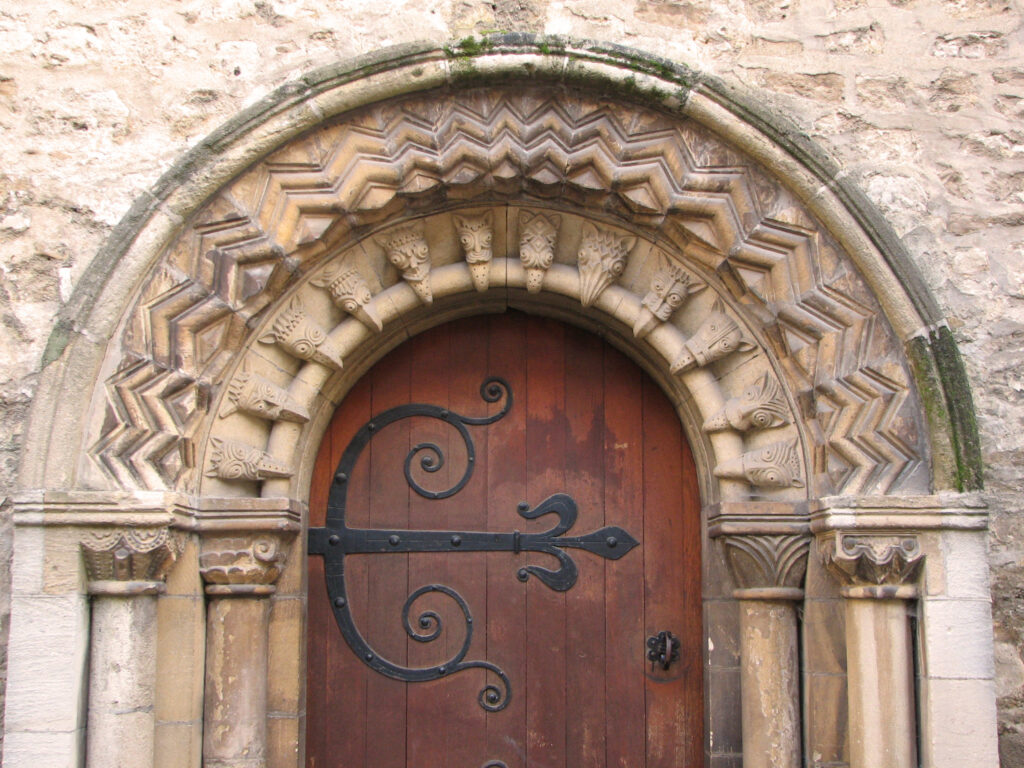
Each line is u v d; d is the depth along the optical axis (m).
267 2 3.37
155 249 3.21
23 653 2.94
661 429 3.90
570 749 3.70
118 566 3.02
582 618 3.78
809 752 3.29
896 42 3.45
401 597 3.79
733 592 3.55
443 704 3.72
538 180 3.43
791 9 3.46
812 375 3.35
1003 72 3.43
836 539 3.15
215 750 3.26
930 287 3.31
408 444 3.88
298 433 3.52
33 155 3.26
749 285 3.40
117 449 3.11
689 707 3.72
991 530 3.19
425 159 3.36
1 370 3.15
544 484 3.87
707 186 3.39
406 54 3.26
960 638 3.05
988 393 3.27
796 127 3.31
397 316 3.65
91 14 3.34
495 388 3.92
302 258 3.42
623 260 3.60
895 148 3.39
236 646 3.33
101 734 2.97
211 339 3.32
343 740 3.67
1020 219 3.35
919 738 3.10
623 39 3.41
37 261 3.21
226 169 3.24
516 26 3.39
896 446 3.22
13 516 3.00
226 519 3.31
